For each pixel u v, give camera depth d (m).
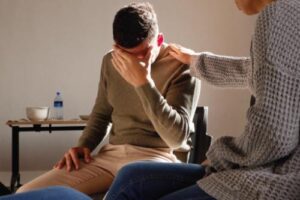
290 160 0.90
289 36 0.89
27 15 3.85
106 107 1.81
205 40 4.11
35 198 0.83
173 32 4.06
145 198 1.17
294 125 0.88
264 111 0.88
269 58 0.89
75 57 3.93
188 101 1.60
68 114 3.95
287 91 0.88
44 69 3.90
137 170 1.19
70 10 3.90
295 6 0.92
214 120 4.17
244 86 1.55
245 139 0.93
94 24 3.93
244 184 0.90
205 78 1.61
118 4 3.95
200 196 0.99
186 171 1.21
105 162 1.63
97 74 3.96
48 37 3.89
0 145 3.86
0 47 3.83
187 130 1.54
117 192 1.17
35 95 3.90
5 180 3.85
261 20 0.92
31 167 3.94
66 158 1.64
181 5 4.06
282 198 0.86
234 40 4.14
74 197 0.87
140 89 1.48
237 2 1.19
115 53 1.53
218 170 1.03
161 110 1.47
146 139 1.63
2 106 3.86
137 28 1.48
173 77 1.63
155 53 1.61
